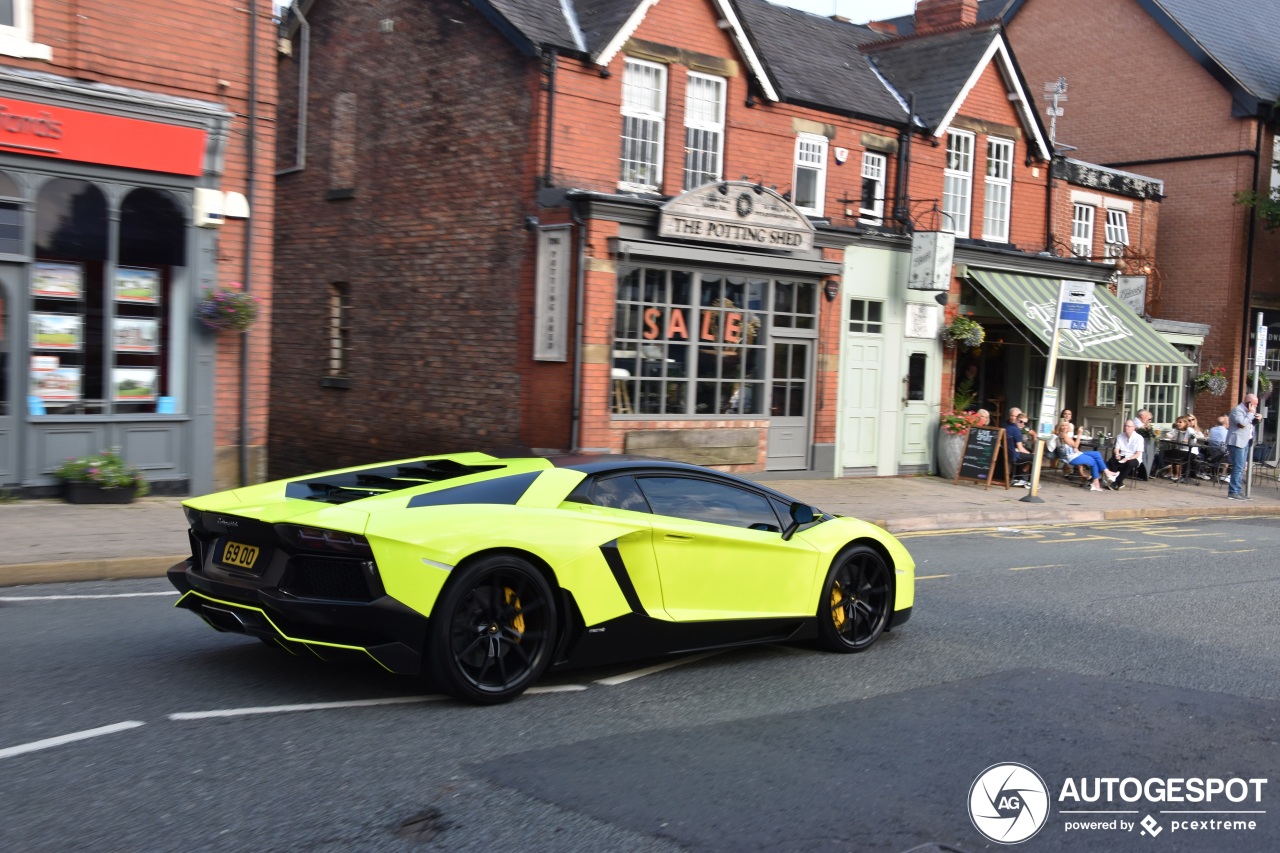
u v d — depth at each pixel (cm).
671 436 1641
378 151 1867
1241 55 2797
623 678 659
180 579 607
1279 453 2703
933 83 2066
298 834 413
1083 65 2928
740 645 696
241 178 1283
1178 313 2766
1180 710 634
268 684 603
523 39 1576
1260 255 2728
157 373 1245
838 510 1517
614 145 1644
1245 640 841
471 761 499
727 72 1731
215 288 1266
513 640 582
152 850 393
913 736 566
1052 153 2231
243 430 1303
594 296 1545
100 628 722
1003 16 3072
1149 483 2236
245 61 1275
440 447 1762
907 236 1931
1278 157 2714
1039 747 557
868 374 1914
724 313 1702
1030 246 2230
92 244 1184
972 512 1591
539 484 619
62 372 1178
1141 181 2522
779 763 515
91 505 1167
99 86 1155
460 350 1731
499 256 1662
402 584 540
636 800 461
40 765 470
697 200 1593
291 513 560
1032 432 2053
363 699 583
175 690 586
